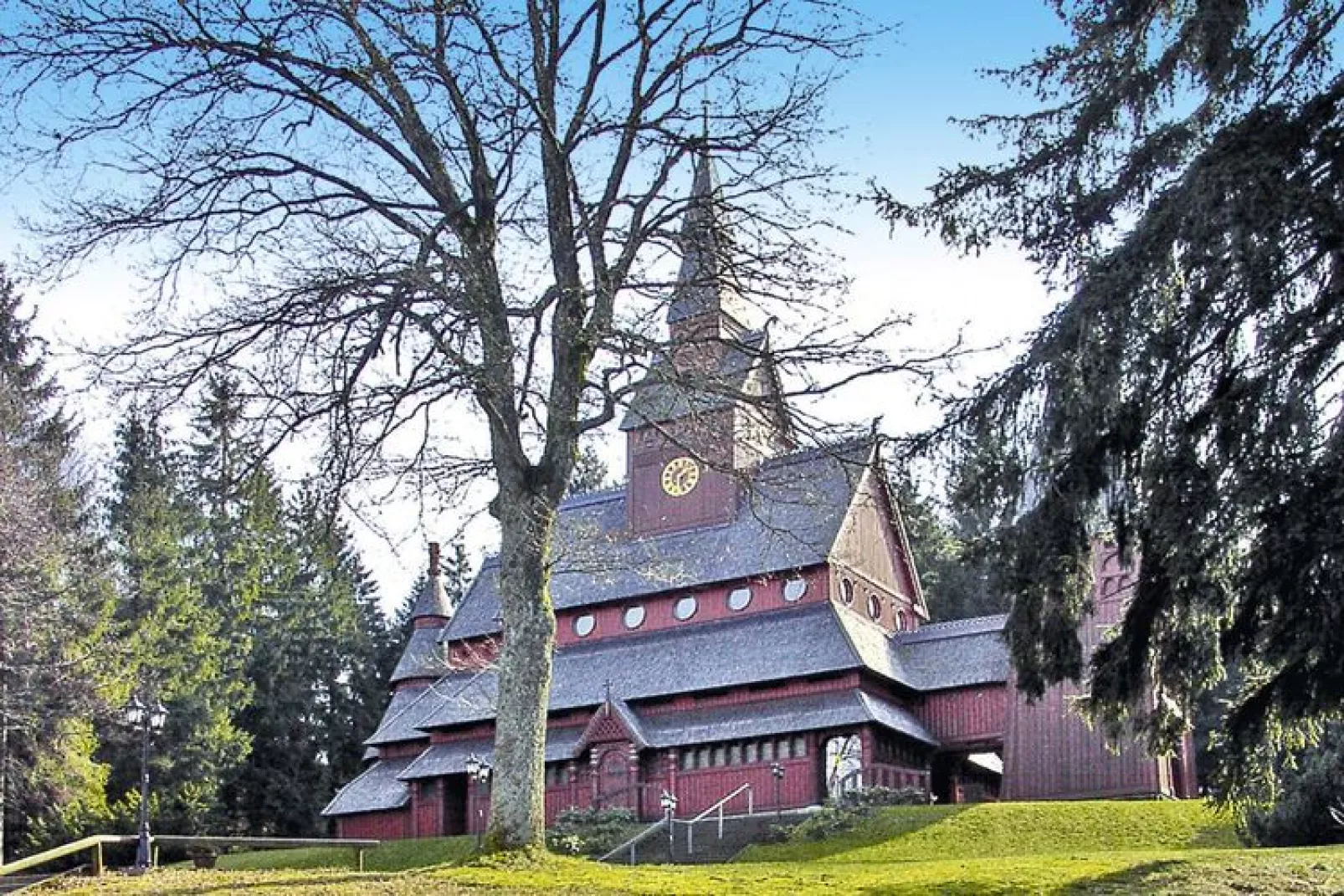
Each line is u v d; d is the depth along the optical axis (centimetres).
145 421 2188
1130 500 1764
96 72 2186
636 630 5881
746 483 2302
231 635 7288
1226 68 1800
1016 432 1798
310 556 2300
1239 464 1630
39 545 4725
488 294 2080
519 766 2003
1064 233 1948
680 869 2078
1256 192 1605
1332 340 1689
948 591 7912
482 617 6444
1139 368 1705
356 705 8400
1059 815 4012
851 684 5178
